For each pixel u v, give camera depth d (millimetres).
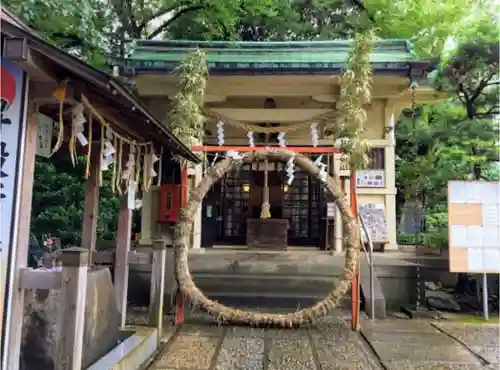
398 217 13258
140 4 12820
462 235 6629
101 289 4250
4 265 2918
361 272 7129
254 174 11234
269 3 12234
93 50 7930
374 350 4980
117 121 4039
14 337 2957
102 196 10328
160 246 5293
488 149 9039
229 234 11109
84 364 3754
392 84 8258
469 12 10383
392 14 11133
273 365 4500
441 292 8320
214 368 4402
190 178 8555
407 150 12805
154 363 4527
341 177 6871
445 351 4957
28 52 2625
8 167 2979
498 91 8992
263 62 7688
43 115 4059
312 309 5863
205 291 7012
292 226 11117
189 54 6836
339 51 8555
